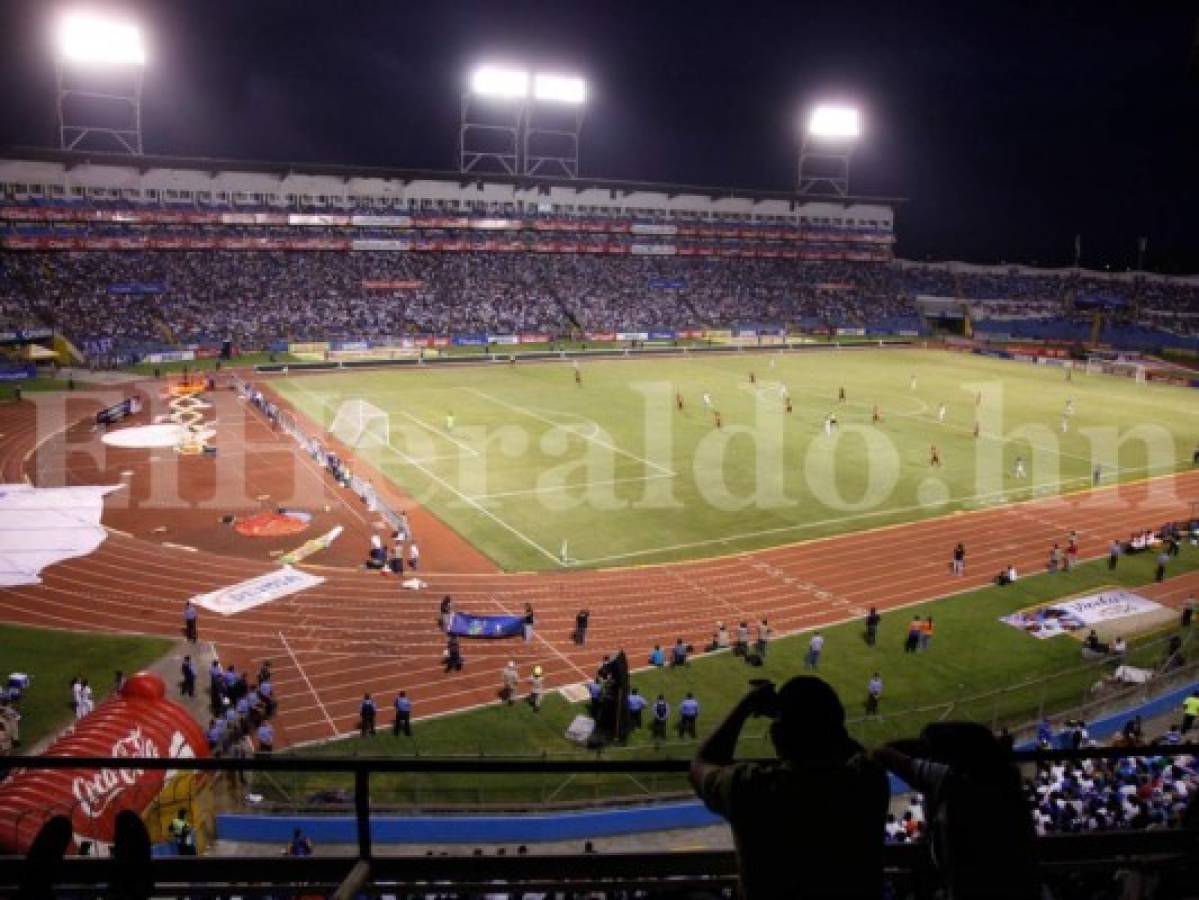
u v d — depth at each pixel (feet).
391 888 13.48
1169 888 14.47
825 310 405.39
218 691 90.33
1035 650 111.75
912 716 95.35
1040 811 62.44
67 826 11.73
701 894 13.76
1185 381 302.45
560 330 346.54
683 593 124.67
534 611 117.60
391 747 87.40
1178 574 136.15
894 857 14.21
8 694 91.40
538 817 73.41
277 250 331.98
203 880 13.19
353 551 135.03
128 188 304.91
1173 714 95.20
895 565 136.56
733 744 12.96
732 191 405.80
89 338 272.92
